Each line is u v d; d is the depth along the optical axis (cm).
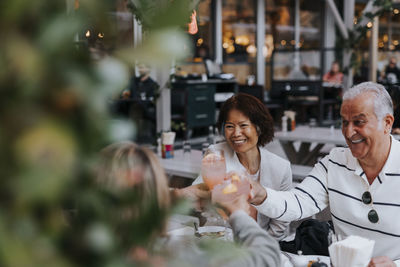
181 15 38
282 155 700
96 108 38
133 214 47
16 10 35
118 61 37
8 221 35
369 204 192
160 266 47
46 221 38
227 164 249
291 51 1079
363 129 183
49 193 35
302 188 208
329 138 550
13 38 36
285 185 253
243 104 242
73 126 37
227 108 246
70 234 41
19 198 35
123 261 43
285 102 1063
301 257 188
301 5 1262
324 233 211
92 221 42
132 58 37
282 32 1233
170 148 447
